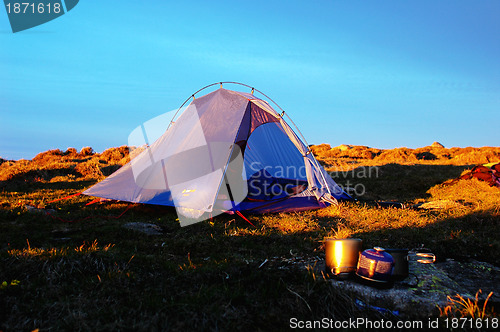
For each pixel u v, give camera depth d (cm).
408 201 884
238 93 816
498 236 510
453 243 481
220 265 376
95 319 269
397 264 345
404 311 286
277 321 270
